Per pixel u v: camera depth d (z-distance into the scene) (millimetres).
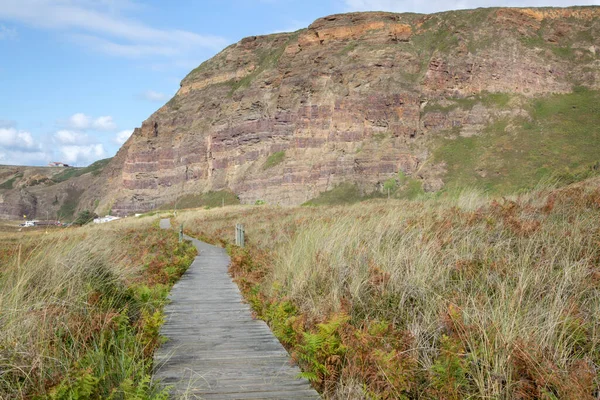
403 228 8930
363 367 4539
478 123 138875
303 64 163625
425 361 4629
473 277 6230
